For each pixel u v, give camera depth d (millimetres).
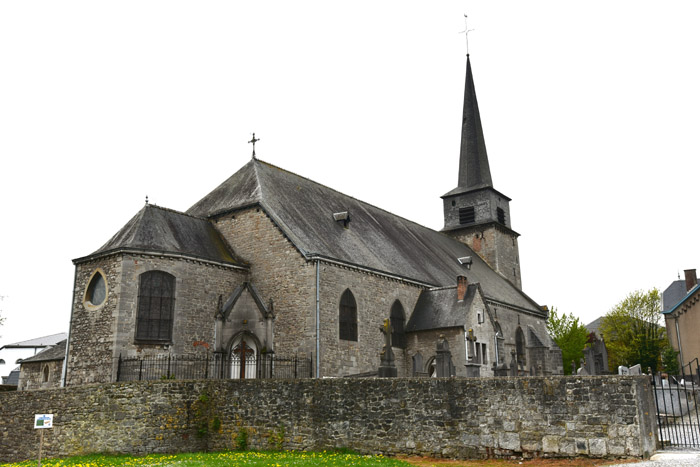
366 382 22000
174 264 31703
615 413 17797
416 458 20328
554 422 18672
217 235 36656
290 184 41062
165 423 23781
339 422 22156
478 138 67188
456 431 20094
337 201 44562
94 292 31656
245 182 38562
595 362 44469
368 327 35000
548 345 53594
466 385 20250
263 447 23203
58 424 24734
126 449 23281
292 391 23266
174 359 28453
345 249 36750
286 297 32812
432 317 37750
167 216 34562
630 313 68562
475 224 62844
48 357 44500
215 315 31656
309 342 31250
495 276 58250
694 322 53594
